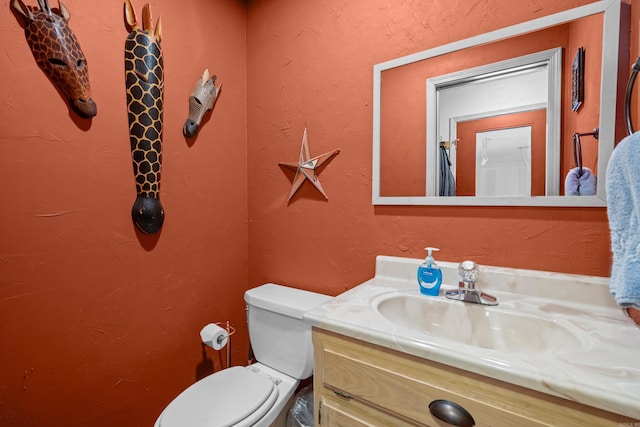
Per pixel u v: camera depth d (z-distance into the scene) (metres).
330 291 1.30
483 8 0.96
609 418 0.46
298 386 1.24
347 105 1.22
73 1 0.95
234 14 1.47
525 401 0.52
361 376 0.71
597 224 0.83
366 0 1.17
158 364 1.23
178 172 1.26
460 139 1.00
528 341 0.78
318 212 1.32
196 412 0.96
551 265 0.89
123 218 1.10
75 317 1.00
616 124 0.80
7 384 0.88
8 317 0.87
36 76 0.89
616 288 0.58
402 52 1.10
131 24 1.08
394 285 1.06
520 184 0.91
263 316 1.27
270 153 1.46
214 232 1.41
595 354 0.57
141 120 1.09
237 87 1.49
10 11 0.84
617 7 0.78
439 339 0.63
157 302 1.21
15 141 0.86
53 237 0.94
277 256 1.46
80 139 0.98
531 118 0.90
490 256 0.97
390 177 1.13
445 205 1.03
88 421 1.04
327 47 1.27
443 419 0.59
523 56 0.90
